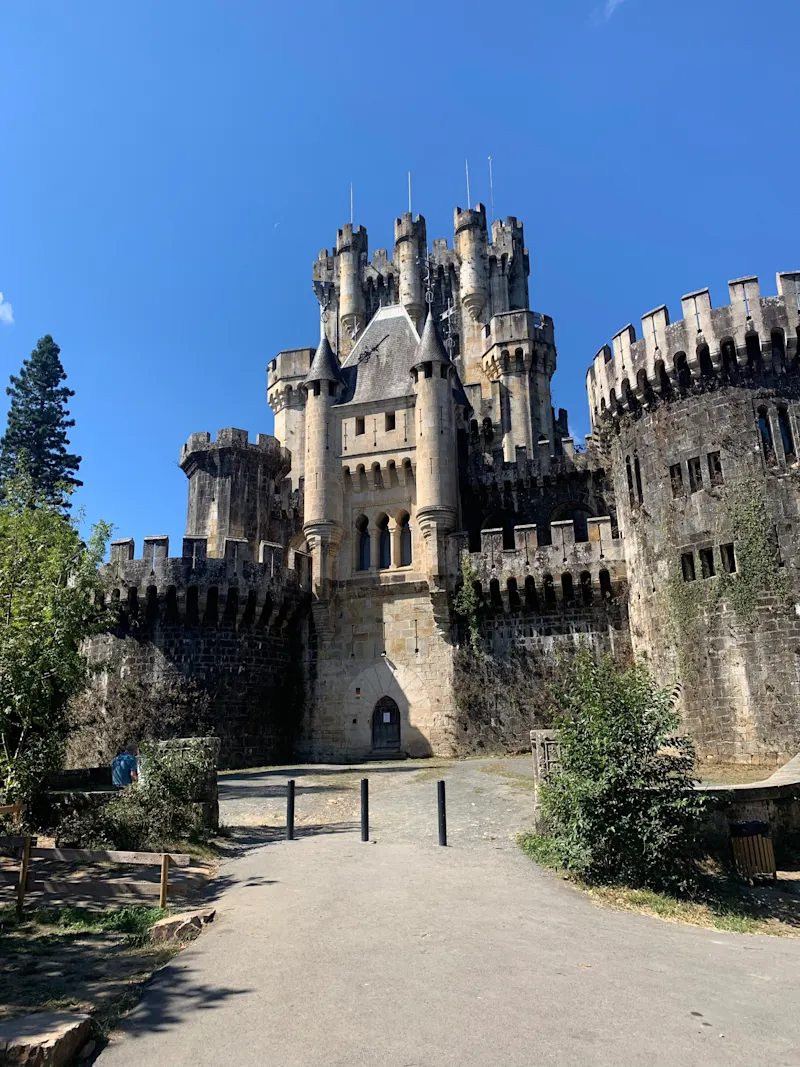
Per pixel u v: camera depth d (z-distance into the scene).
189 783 17.23
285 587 39.66
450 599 38.28
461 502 43.94
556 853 14.62
